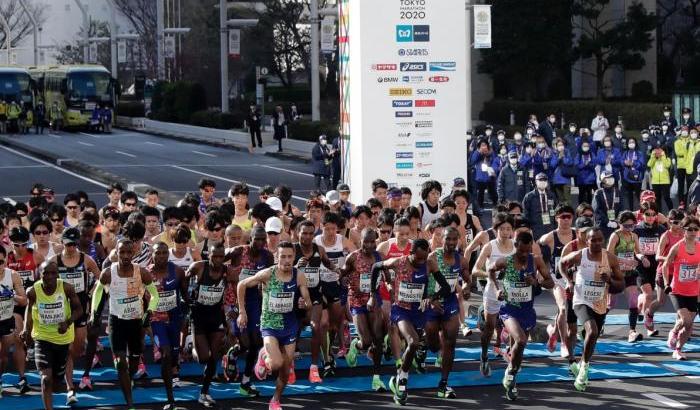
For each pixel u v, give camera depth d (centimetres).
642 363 4847
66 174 13538
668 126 11144
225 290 4353
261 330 4122
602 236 4341
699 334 5488
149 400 4325
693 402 4194
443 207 5397
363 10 6531
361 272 4509
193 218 4919
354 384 4550
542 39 19362
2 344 4347
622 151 9569
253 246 4269
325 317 4612
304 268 4494
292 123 17962
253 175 13538
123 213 5616
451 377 4631
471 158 9806
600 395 4316
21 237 4616
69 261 4406
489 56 19925
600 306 4394
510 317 4278
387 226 4769
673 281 4903
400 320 4250
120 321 4094
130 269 4081
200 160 15750
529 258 4238
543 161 9238
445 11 6612
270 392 4431
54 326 4012
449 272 4247
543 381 4550
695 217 4947
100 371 4838
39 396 4406
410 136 6644
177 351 4250
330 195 5875
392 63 6581
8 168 14325
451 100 6656
